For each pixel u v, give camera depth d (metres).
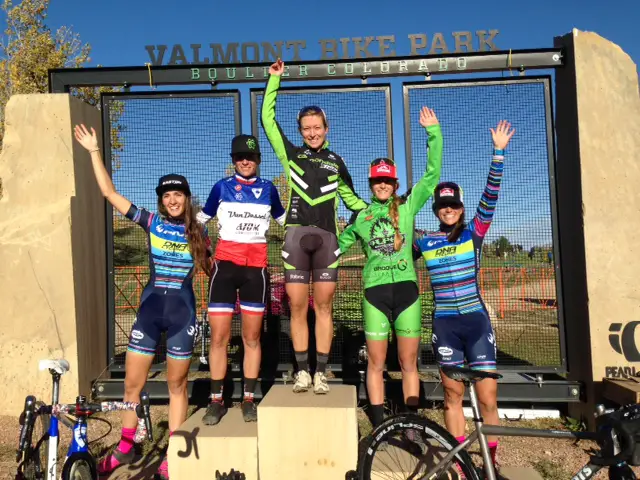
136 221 3.56
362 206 3.84
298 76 4.93
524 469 3.73
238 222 3.59
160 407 5.05
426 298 6.68
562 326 4.82
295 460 3.22
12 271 4.88
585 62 4.61
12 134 4.98
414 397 3.54
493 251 4.89
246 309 3.59
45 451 3.09
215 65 4.95
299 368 3.64
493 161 3.39
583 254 4.53
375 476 3.12
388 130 4.81
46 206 4.90
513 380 4.73
